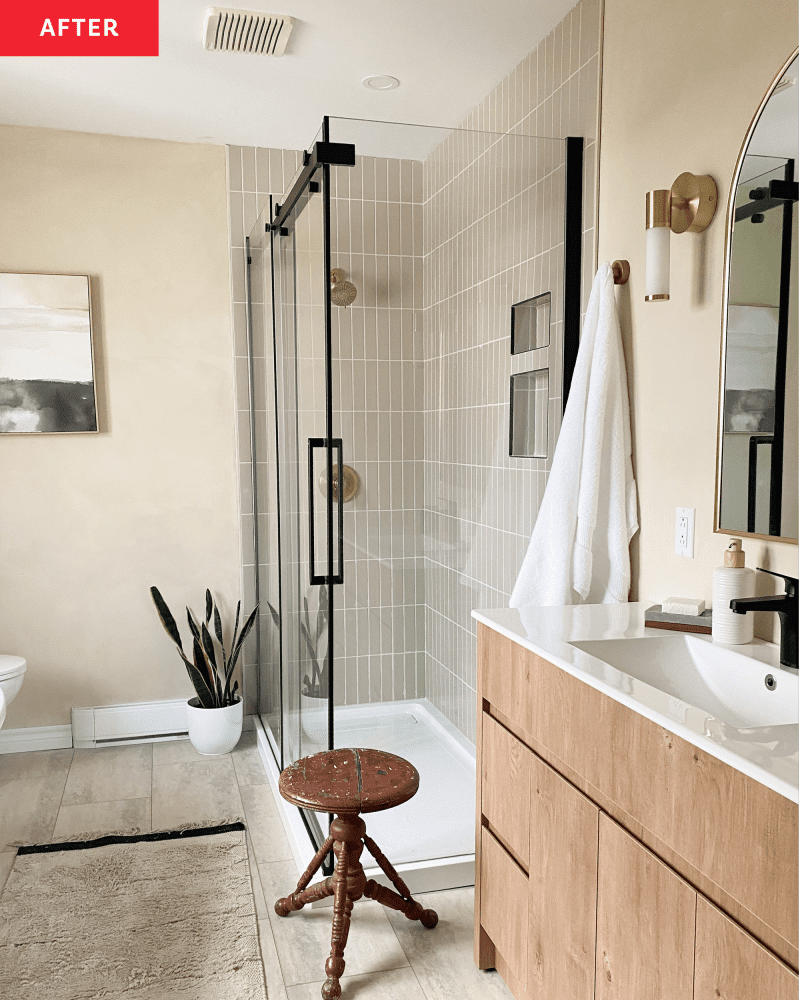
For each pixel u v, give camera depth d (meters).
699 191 1.76
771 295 1.58
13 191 3.27
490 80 2.80
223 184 3.50
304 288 2.40
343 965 1.91
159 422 3.52
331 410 2.21
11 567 3.40
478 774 1.97
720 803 1.09
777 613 1.60
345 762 2.13
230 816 2.82
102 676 3.54
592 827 1.43
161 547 3.56
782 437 1.55
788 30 1.54
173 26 2.38
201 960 2.01
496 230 2.28
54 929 2.15
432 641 2.34
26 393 3.33
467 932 2.15
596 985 1.43
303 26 2.38
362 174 2.17
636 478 2.12
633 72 2.06
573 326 2.37
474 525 2.34
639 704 1.25
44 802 2.94
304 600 2.56
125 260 3.42
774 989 1.00
